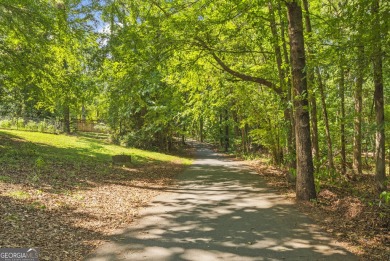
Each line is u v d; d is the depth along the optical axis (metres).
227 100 20.80
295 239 6.71
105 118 29.25
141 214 8.80
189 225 7.75
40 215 7.29
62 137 24.78
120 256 5.72
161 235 6.97
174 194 11.79
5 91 18.53
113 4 10.66
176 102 16.36
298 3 9.32
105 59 11.06
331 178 13.71
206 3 11.02
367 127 11.27
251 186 13.50
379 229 7.13
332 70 10.23
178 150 37.97
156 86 15.35
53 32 11.89
